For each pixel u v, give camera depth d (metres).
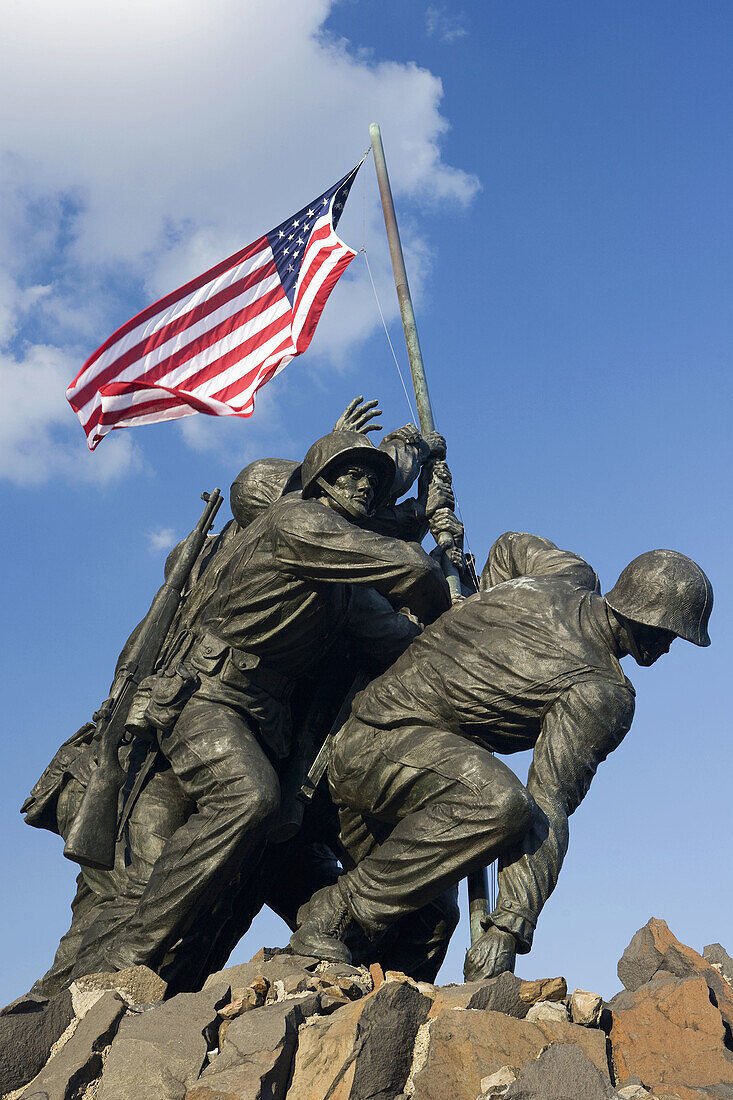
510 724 9.10
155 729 10.06
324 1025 7.38
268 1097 7.09
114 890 9.91
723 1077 6.99
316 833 10.88
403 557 9.31
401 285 13.85
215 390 13.77
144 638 10.70
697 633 8.91
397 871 8.73
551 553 10.20
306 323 13.66
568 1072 6.57
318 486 10.02
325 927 9.06
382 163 14.70
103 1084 7.50
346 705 10.34
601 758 9.02
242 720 9.97
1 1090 7.82
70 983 8.56
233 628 10.04
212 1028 7.71
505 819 8.40
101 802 10.04
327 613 9.96
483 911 9.06
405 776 8.98
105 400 12.77
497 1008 7.42
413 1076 7.14
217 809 9.34
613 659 9.10
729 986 7.80
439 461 11.62
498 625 9.29
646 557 9.18
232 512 11.41
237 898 10.57
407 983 7.71
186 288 13.99
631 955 8.15
